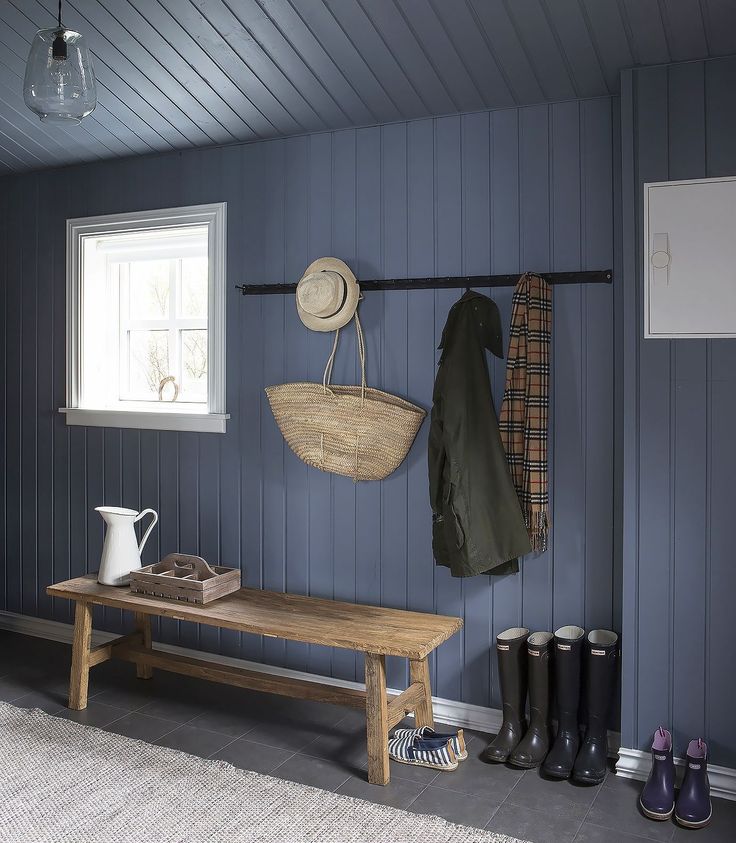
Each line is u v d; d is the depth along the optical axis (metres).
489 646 3.12
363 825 2.43
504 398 2.97
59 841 2.35
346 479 3.37
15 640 4.10
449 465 2.88
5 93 3.32
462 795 2.63
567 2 2.45
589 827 2.46
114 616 3.94
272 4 2.63
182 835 2.38
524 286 2.93
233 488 3.63
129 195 3.84
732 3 2.36
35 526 4.16
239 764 2.82
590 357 2.93
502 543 2.88
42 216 4.07
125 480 3.90
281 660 3.54
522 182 3.02
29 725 3.09
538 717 2.87
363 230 3.30
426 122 3.17
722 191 2.60
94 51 2.97
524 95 2.94
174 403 3.91
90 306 3.98
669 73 2.65
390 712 2.79
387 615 3.05
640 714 2.75
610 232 2.90
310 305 3.23
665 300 2.68
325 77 2.98
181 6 2.70
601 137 2.90
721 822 2.50
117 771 2.74
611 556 2.92
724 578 2.64
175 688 3.50
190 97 3.22
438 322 3.17
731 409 2.62
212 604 3.17
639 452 2.73
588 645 2.82
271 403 3.41
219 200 3.62
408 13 2.59
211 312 3.64
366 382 3.31
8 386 4.21
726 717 2.65
